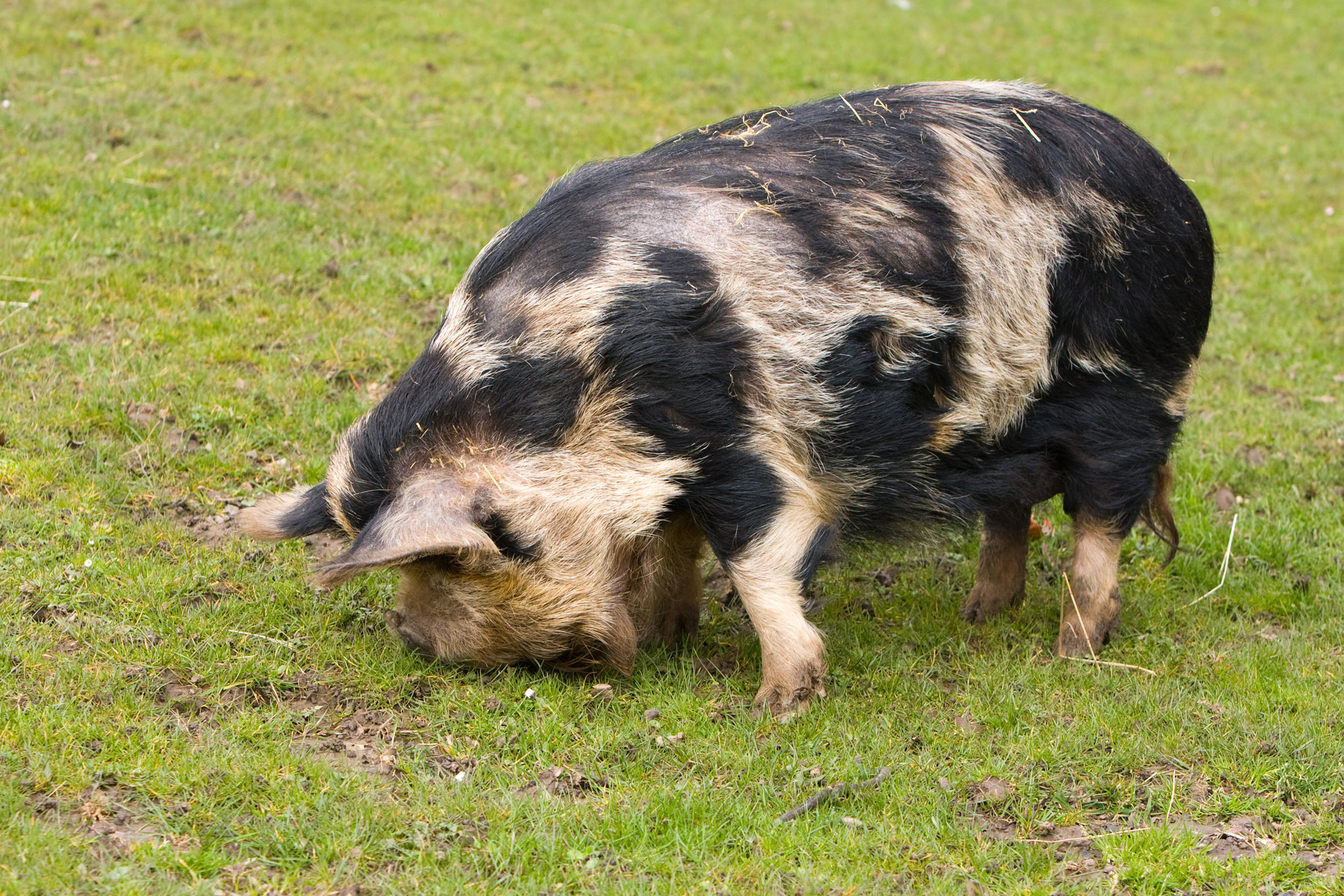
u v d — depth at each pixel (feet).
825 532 26.08
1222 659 29.58
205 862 20.51
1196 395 44.70
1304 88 94.02
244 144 55.62
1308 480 39.17
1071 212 27.04
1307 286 56.13
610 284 24.29
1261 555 35.19
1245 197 68.80
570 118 66.95
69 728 23.30
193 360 38.06
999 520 31.09
